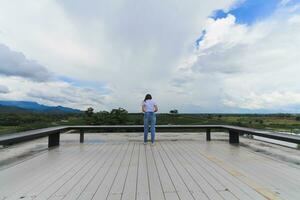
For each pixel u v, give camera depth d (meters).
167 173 2.97
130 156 4.11
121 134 7.98
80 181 2.66
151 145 5.44
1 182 2.65
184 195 2.20
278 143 5.71
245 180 2.67
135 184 2.53
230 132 5.87
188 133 8.38
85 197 2.17
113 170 3.14
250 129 5.26
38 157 4.06
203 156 4.09
